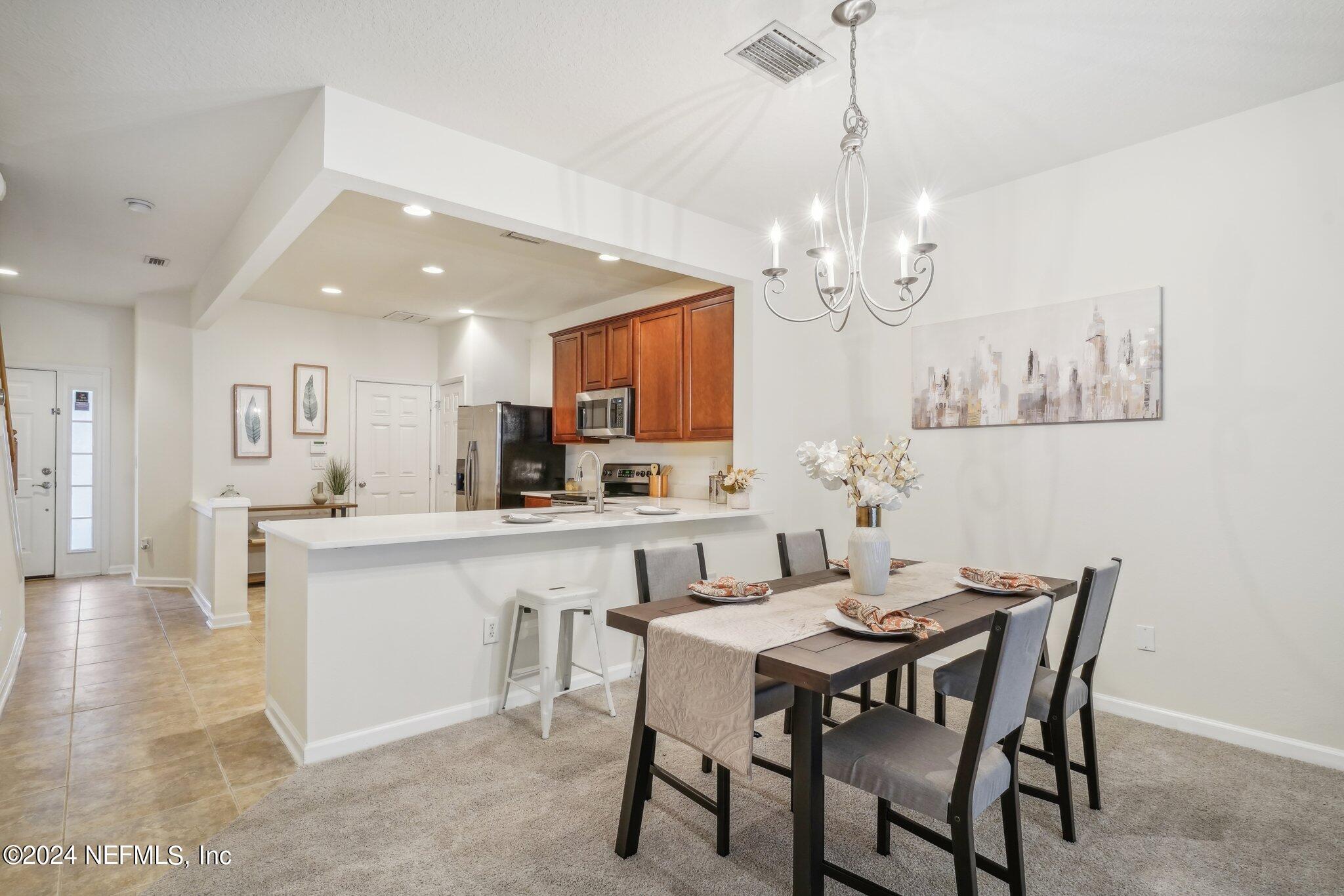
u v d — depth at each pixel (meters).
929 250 2.06
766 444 4.08
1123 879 1.80
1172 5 1.95
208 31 2.07
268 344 6.01
